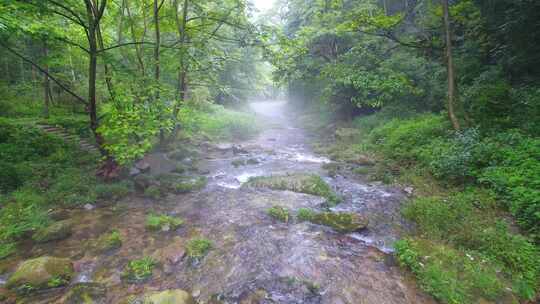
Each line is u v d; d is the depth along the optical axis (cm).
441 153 790
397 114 1370
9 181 714
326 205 675
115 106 783
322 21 1739
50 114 1611
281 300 365
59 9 838
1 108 1536
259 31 1121
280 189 794
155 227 561
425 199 624
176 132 1312
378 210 641
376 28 1162
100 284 393
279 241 511
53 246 496
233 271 427
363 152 1159
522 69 902
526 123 720
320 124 2088
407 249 450
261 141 1652
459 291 357
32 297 367
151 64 1091
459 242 470
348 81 1358
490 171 624
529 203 500
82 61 1609
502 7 921
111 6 1019
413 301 357
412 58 1379
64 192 707
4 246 481
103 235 537
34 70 2031
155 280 407
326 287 388
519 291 357
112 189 739
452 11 1038
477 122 845
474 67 1071
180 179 881
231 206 683
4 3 599
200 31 1235
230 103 2952
